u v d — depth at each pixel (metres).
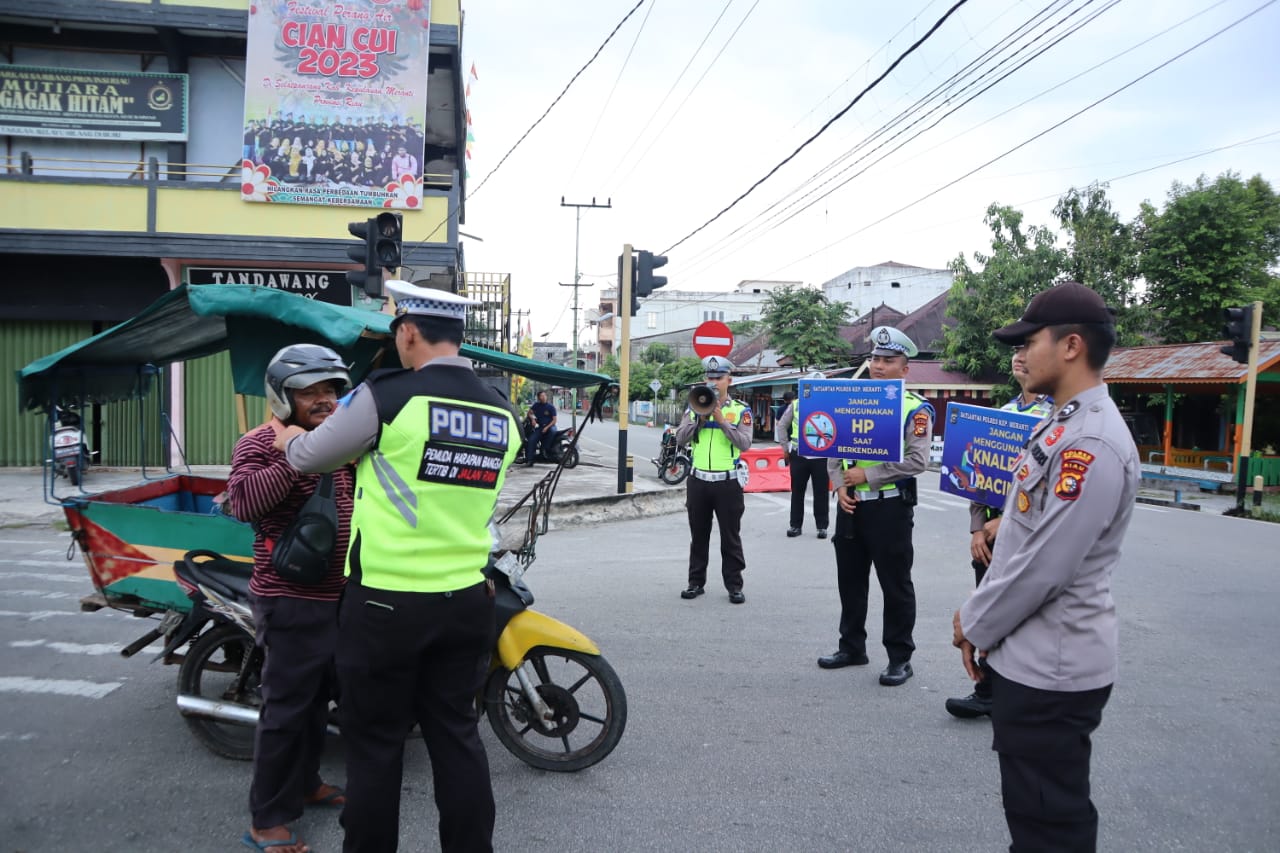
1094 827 2.29
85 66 15.62
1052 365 2.38
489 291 17.52
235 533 4.00
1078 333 2.34
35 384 4.49
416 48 15.06
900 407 4.91
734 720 4.55
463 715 2.73
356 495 2.61
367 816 2.60
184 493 5.72
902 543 5.07
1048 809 2.27
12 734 4.21
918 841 3.33
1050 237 24.97
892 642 5.12
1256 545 10.48
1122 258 23.64
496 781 3.82
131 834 3.29
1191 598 7.42
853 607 5.39
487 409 2.70
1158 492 18.33
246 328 4.07
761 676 5.25
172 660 4.02
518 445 2.85
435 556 2.56
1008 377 25.84
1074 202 24.38
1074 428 2.29
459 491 2.61
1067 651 2.26
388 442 2.52
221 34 15.22
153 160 14.57
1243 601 7.31
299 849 3.18
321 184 14.93
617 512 11.86
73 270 14.96
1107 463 2.21
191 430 15.48
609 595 7.28
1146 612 6.91
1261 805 3.64
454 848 2.70
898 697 4.91
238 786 3.71
